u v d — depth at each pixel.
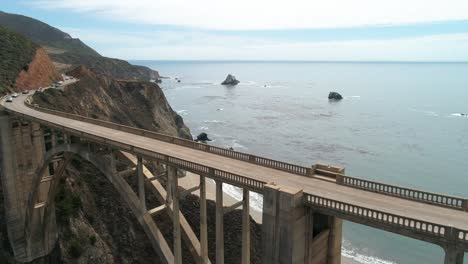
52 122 38.19
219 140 113.00
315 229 23.09
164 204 29.61
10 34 84.31
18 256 44.59
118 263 46.62
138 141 35.97
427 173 79.56
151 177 30.45
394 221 17.84
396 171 81.31
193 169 25.67
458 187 71.69
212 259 50.78
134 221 51.28
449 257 16.02
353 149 99.44
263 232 21.25
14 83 66.31
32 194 42.75
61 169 40.88
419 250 56.03
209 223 54.81
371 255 55.06
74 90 78.31
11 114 43.62
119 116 86.31
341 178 24.11
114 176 31.16
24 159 44.56
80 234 45.34
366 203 20.77
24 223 45.16
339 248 23.67
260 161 28.84
